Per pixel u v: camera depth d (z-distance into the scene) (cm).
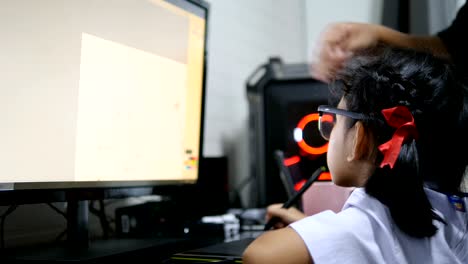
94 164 68
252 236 90
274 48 165
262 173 124
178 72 84
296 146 116
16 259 60
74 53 65
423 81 53
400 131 49
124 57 73
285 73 125
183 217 104
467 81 58
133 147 75
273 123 123
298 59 178
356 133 52
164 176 82
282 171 92
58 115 63
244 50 149
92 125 68
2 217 73
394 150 48
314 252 45
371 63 56
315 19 178
